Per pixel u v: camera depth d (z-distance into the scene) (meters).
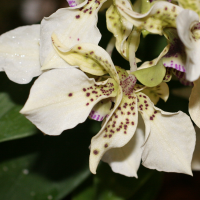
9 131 0.40
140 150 0.40
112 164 0.40
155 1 0.37
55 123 0.37
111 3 0.38
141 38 0.44
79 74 0.37
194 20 0.35
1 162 0.43
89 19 0.37
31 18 0.64
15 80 0.38
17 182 0.43
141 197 0.46
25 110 0.36
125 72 0.38
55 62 0.37
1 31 0.63
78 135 0.43
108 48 0.39
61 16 0.37
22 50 0.38
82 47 0.36
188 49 0.35
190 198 0.62
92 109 0.38
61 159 0.43
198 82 0.38
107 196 0.44
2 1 0.63
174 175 0.63
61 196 0.43
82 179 0.43
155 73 0.37
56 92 0.37
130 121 0.38
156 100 0.39
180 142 0.38
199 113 0.38
